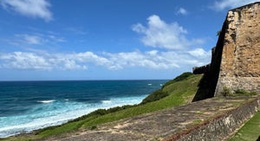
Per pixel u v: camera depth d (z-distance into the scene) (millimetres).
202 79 31953
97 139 7457
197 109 12641
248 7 23250
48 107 63969
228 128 10953
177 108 13031
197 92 27656
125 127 8820
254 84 21609
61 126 26344
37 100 84875
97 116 25922
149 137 7531
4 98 94812
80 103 71125
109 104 65188
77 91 133375
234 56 22984
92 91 131750
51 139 7566
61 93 119438
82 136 7805
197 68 46188
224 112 11539
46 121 42375
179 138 7387
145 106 24719
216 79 25500
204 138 8695
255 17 22891
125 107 30281
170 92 33312
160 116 10766
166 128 8531
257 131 11297
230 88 22172
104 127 8922
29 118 46844
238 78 22312
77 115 47500
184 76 44469
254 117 14016
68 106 64438
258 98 17516
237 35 23266
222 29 27375
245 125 12266
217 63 27484
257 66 21906
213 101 16062
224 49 23484
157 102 25859
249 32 22875
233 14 23750
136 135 7789
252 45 22516
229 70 22828
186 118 10258
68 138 7625
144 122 9578
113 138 7531
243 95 19750
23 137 27250
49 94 113500
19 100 85938
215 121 10000
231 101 15812
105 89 149375
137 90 133000
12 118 47781
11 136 30422
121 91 126938
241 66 22500
